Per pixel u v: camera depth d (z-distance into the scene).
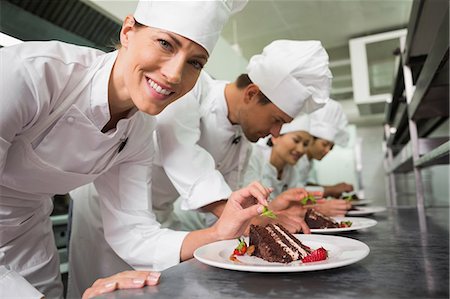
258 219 1.08
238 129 1.51
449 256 0.74
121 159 1.04
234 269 0.62
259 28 3.00
